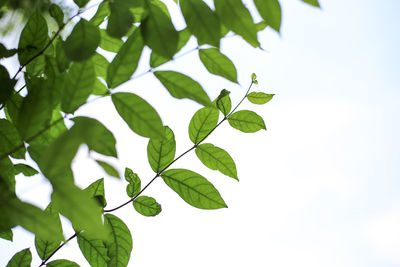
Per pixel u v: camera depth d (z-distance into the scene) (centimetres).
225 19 69
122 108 72
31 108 71
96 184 78
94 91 74
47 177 67
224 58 74
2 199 68
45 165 67
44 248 78
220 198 79
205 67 74
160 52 70
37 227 68
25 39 75
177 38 70
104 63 79
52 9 74
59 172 67
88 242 78
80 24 71
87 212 68
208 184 79
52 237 69
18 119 71
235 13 69
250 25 69
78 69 71
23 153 76
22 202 68
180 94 73
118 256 78
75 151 67
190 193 79
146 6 71
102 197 77
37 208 68
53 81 73
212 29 70
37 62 76
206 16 70
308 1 67
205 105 73
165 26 70
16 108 75
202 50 73
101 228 68
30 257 77
